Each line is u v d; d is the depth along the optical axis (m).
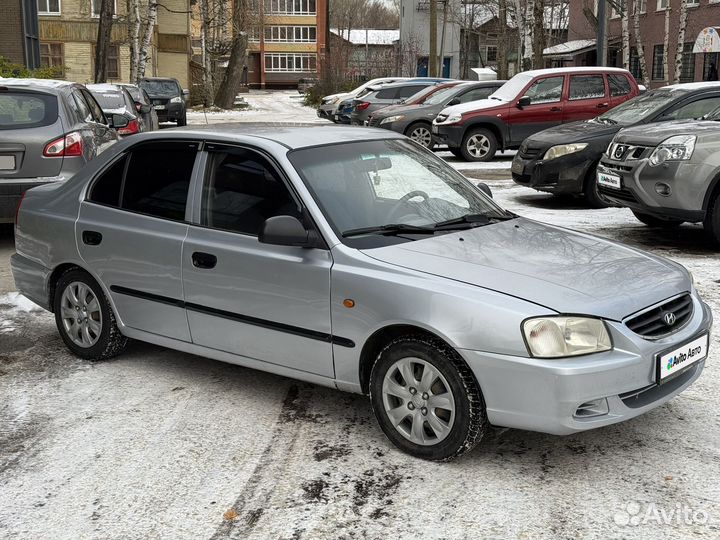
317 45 87.62
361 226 4.27
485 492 3.60
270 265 4.30
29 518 3.46
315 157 4.54
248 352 4.53
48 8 43.78
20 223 5.65
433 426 3.85
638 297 3.81
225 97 44.91
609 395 3.57
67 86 9.16
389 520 3.39
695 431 4.21
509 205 11.73
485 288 3.72
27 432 4.32
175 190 4.85
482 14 56.22
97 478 3.80
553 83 17.52
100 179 5.27
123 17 44.56
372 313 3.92
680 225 9.96
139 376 5.13
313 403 4.66
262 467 3.88
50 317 6.48
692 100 10.81
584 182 11.19
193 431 4.30
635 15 32.06
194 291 4.67
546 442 4.11
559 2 48.84
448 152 20.28
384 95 23.44
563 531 3.28
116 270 5.05
